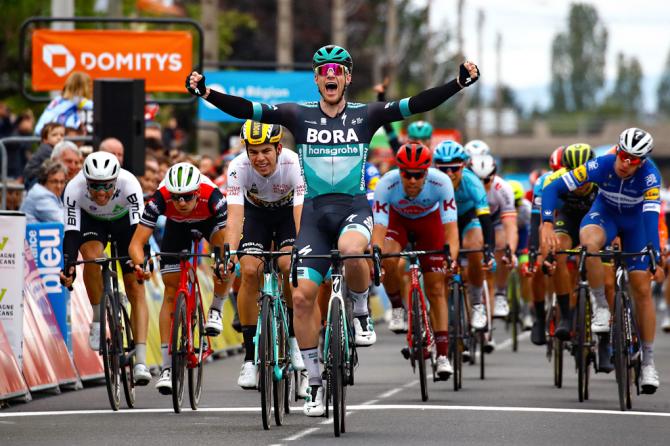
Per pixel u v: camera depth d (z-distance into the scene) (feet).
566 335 79.05
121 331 68.54
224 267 60.44
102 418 63.77
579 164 81.66
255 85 141.59
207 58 159.53
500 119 584.40
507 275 107.34
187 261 67.46
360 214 60.39
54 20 110.11
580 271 71.26
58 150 87.61
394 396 74.02
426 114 349.82
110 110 93.35
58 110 103.86
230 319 107.86
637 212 73.97
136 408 68.64
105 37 115.96
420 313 72.59
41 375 75.00
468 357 85.97
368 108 61.05
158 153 110.93
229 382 82.69
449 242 76.43
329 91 60.54
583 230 74.38
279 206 68.39
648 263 70.74
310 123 60.80
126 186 71.46
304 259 59.88
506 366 96.63
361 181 60.95
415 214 77.46
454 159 85.05
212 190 71.67
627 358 67.87
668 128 620.08
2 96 186.29
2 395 68.80
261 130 64.08
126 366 69.56
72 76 104.88
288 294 66.90
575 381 83.92
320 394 60.75
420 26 474.49
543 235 73.97
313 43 311.88
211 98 60.70
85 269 71.46
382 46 450.30
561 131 652.07
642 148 69.92
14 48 184.85
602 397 73.92
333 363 56.65
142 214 69.46
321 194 60.85
